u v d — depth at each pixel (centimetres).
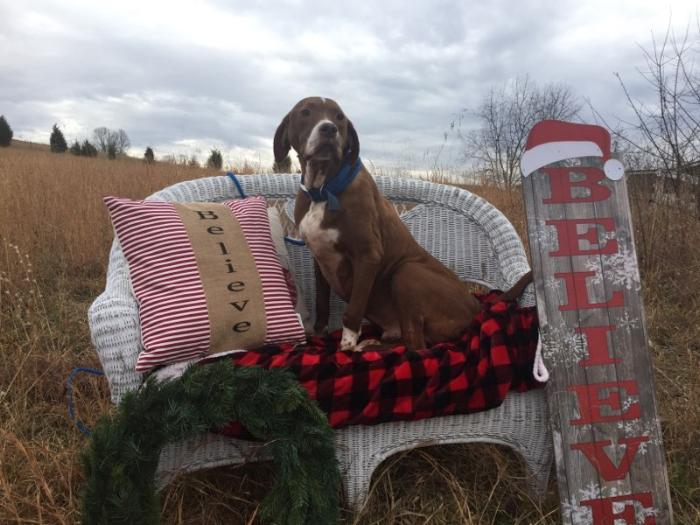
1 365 269
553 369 179
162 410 153
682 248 454
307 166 256
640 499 176
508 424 193
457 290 247
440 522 189
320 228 253
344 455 183
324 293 278
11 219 476
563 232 185
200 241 211
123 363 183
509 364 187
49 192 605
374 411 178
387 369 182
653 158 523
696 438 223
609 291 185
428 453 224
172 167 930
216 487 200
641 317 184
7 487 172
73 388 236
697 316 357
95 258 473
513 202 607
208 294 200
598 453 177
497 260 277
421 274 247
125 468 148
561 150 188
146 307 195
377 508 193
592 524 174
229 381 159
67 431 228
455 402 183
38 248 467
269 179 289
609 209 188
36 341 277
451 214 290
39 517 166
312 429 160
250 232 227
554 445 176
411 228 292
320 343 242
